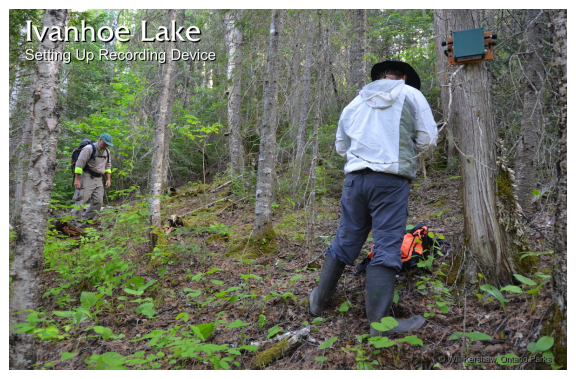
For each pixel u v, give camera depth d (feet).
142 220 16.37
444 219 14.73
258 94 26.66
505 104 13.60
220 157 28.91
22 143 11.58
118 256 13.21
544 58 12.22
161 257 14.06
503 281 8.82
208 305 10.78
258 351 8.34
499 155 9.20
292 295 9.64
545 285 8.27
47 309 11.78
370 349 7.67
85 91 28.76
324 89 17.98
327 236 14.98
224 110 28.94
